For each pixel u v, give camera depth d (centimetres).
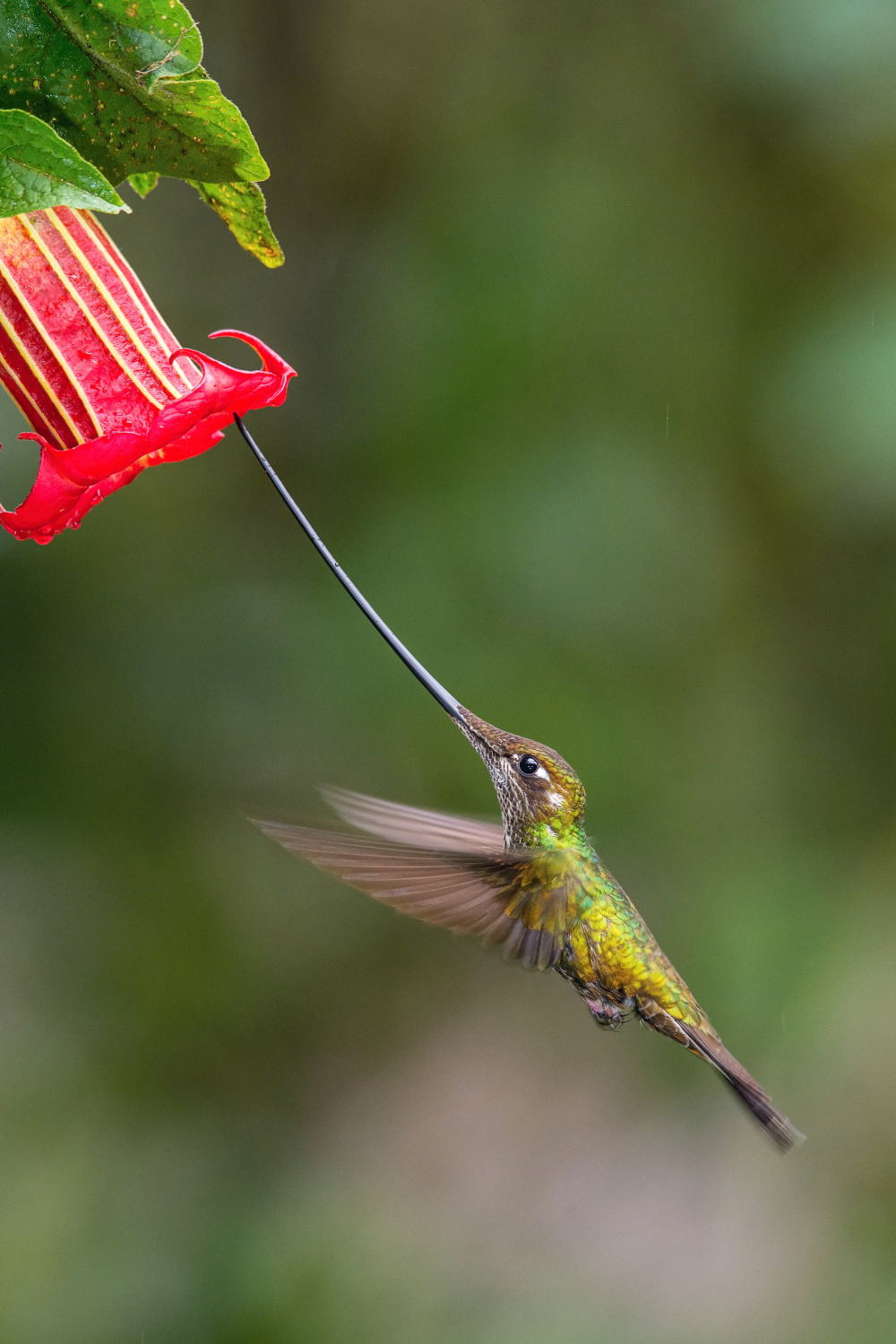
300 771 1012
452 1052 1171
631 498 1027
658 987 604
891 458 902
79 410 387
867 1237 986
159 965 1066
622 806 1040
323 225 1089
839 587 1086
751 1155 1077
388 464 1043
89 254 396
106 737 990
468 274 1041
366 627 1019
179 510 1035
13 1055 1029
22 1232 964
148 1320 949
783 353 984
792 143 1005
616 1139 1127
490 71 1073
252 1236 1013
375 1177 1082
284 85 1083
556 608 1018
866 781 1088
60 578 988
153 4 371
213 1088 1087
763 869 1060
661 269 1041
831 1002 1022
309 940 1141
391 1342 970
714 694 1071
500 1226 1055
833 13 942
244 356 1062
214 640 1010
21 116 326
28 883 1027
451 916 543
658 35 1044
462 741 1014
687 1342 964
